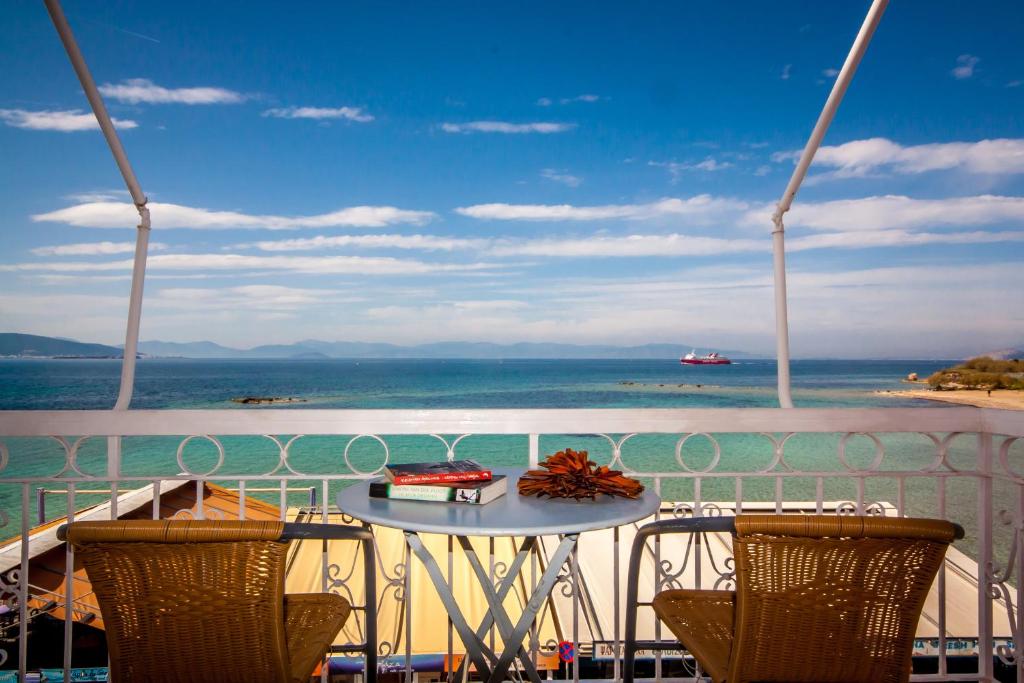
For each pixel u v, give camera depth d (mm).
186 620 1277
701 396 46219
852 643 1274
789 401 2758
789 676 1303
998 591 2289
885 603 1260
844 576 1257
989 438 2309
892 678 1277
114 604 1261
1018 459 20078
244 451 22734
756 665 1311
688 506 2346
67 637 2152
